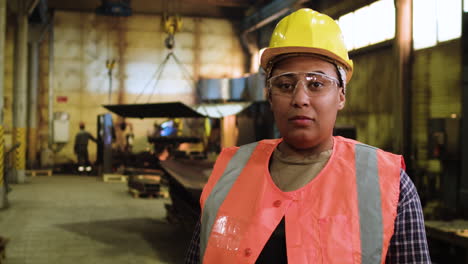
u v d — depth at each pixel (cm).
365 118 945
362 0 945
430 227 418
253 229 94
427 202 632
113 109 853
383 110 884
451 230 397
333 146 102
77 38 1538
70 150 1535
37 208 764
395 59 773
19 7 1070
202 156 973
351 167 96
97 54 1552
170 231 607
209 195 107
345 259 85
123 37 1571
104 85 1559
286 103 98
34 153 1409
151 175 1108
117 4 1426
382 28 885
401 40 762
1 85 745
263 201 97
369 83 932
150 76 1590
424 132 725
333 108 98
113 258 476
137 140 1560
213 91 1546
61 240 550
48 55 1520
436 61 705
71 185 1099
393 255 87
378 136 898
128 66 1576
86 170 1391
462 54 640
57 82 1526
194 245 109
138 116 888
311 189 94
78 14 1538
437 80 703
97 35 1552
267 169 103
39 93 1512
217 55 1642
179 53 1612
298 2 1184
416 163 733
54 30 1522
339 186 93
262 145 112
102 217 697
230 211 100
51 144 1516
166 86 1602
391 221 87
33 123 1405
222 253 96
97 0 1535
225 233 98
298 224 91
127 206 801
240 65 1658
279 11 1318
